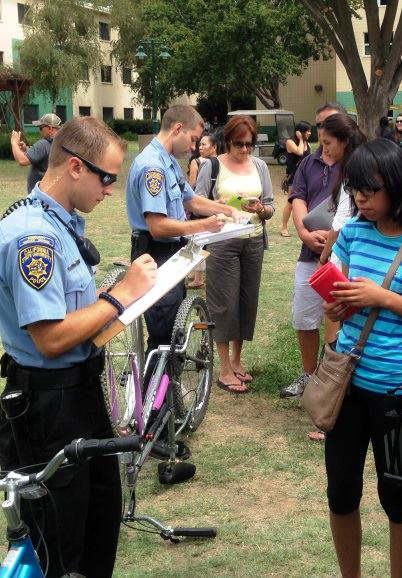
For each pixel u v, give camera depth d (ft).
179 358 12.97
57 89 124.06
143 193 13.10
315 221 13.94
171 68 106.73
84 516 7.86
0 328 7.61
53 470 6.00
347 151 12.57
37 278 6.97
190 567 10.38
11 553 6.29
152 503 12.12
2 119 120.88
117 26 136.05
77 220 7.74
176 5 109.60
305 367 16.02
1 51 140.15
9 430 7.77
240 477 12.91
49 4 120.98
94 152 7.40
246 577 10.11
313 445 14.07
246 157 16.81
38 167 26.45
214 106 144.25
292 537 11.00
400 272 8.14
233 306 16.49
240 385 16.81
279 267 28.76
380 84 57.36
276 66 104.42
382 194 8.02
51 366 7.43
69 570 7.84
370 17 56.34
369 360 8.28
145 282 7.70
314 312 15.26
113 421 9.98
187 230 13.07
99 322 7.34
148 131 160.25
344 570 9.23
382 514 11.65
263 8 98.17
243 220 14.57
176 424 13.57
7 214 7.43
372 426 8.44
